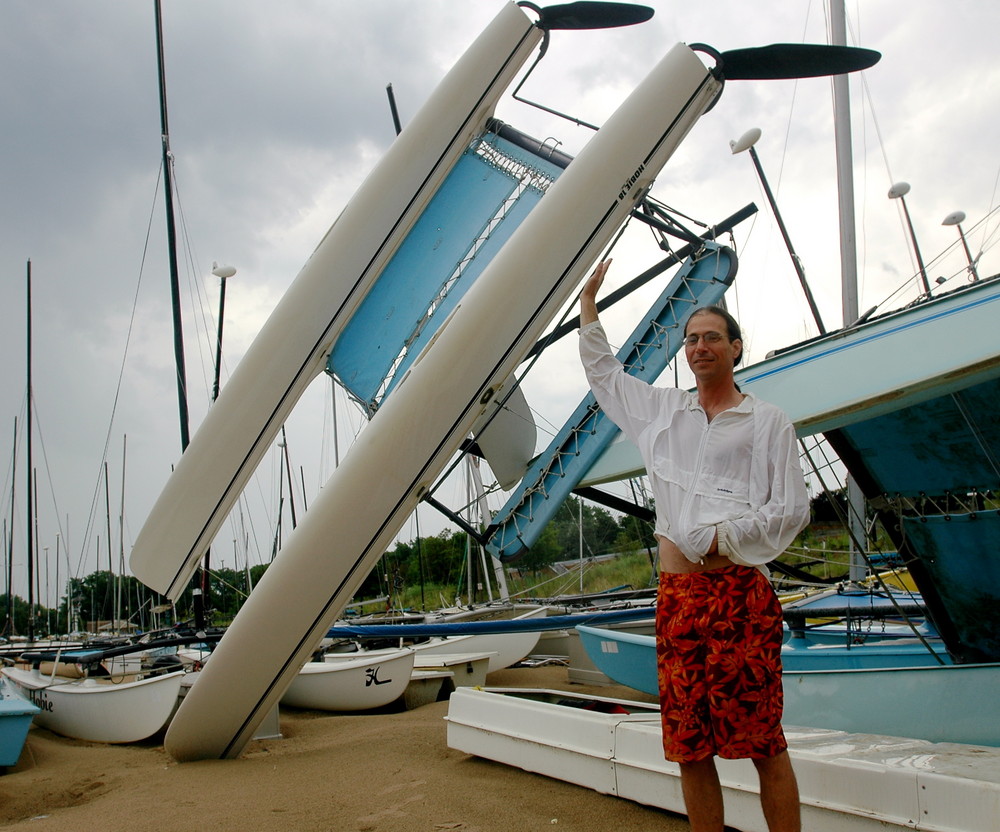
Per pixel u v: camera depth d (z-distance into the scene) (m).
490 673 10.41
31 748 6.44
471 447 6.06
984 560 4.35
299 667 4.95
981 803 2.23
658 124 5.19
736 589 2.16
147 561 6.41
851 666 4.74
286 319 6.29
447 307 6.33
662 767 3.12
